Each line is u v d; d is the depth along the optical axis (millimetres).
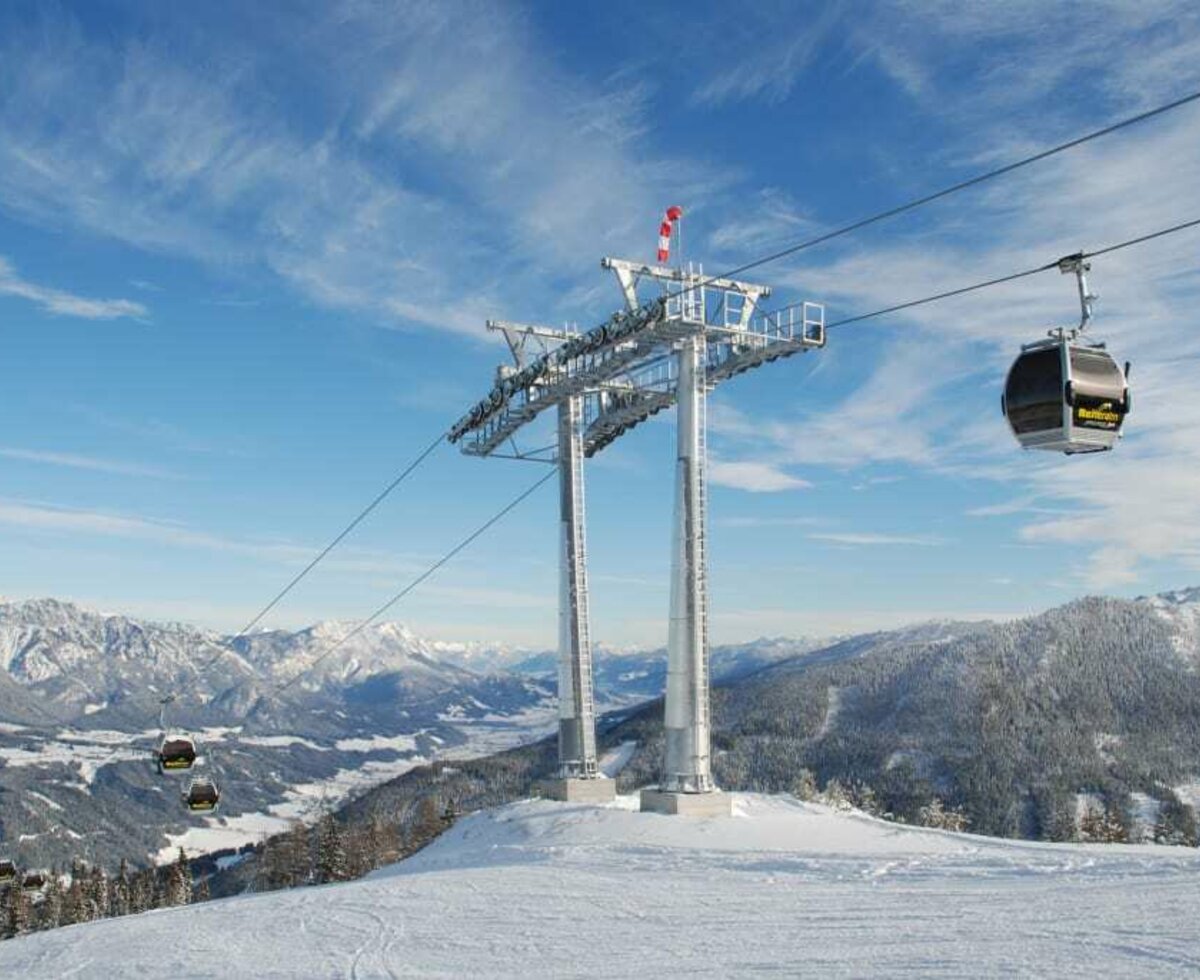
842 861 24297
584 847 31297
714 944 15711
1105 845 29578
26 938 23688
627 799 49781
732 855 26781
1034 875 20016
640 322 42062
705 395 42781
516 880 24531
